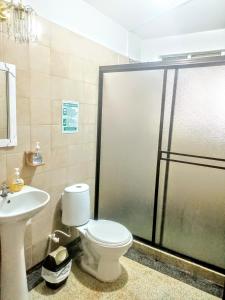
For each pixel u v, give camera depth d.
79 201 2.00
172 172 2.07
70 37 1.95
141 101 2.17
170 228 2.15
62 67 1.91
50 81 1.81
